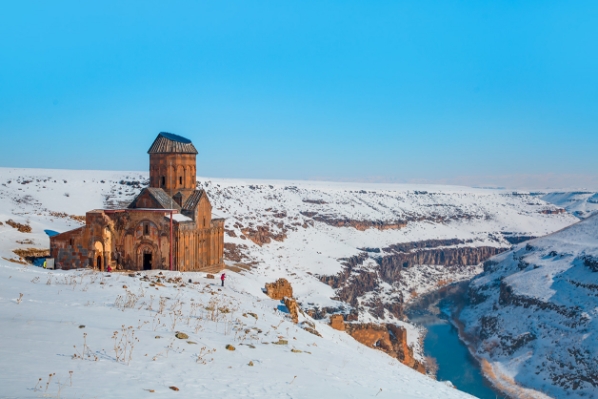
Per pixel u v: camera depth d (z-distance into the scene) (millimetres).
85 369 17078
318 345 30141
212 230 71375
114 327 23219
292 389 19047
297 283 125938
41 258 68375
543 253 183000
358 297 160875
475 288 192125
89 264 62250
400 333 91562
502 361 114312
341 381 22156
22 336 19953
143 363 18766
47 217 99500
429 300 193125
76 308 26297
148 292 33938
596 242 170125
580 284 133625
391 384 24344
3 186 148000
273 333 28469
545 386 98125
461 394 26625
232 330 26641
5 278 33406
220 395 16750
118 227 64438
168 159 69438
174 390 16438
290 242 192625
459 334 140625
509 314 138750
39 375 15828
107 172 185375
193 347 21953
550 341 113188
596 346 101188
